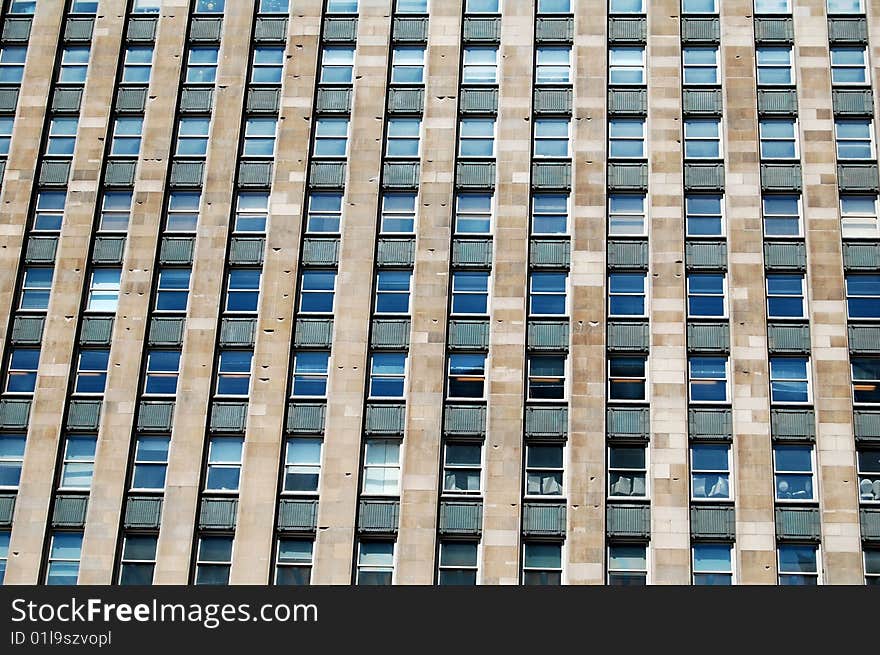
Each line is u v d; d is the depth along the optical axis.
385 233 47.06
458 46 49.97
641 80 49.31
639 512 42.91
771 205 47.12
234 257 47.09
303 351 45.62
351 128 48.78
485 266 46.41
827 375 44.38
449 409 44.47
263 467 43.84
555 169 47.88
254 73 50.25
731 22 49.72
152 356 45.81
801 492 43.19
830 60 49.12
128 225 47.91
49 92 50.25
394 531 43.03
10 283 47.03
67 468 44.50
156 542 43.41
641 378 44.69
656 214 46.81
